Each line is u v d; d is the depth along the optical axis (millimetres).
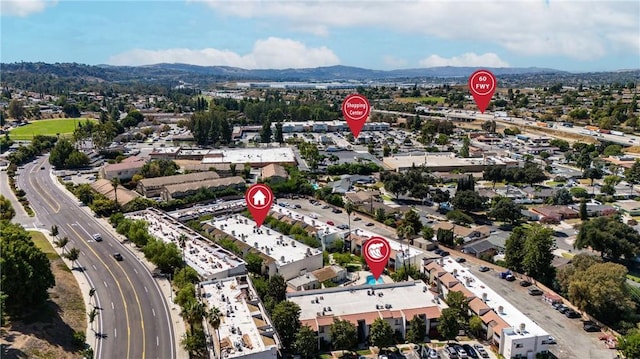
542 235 158000
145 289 151000
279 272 155750
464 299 133000
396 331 126875
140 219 198500
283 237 181000
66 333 122812
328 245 186625
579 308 139000
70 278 155500
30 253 127250
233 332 110188
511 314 128375
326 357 119000
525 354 117312
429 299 135375
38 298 126500
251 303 124125
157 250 157625
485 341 125625
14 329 116938
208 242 174250
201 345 114312
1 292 114562
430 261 161500
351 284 158000
